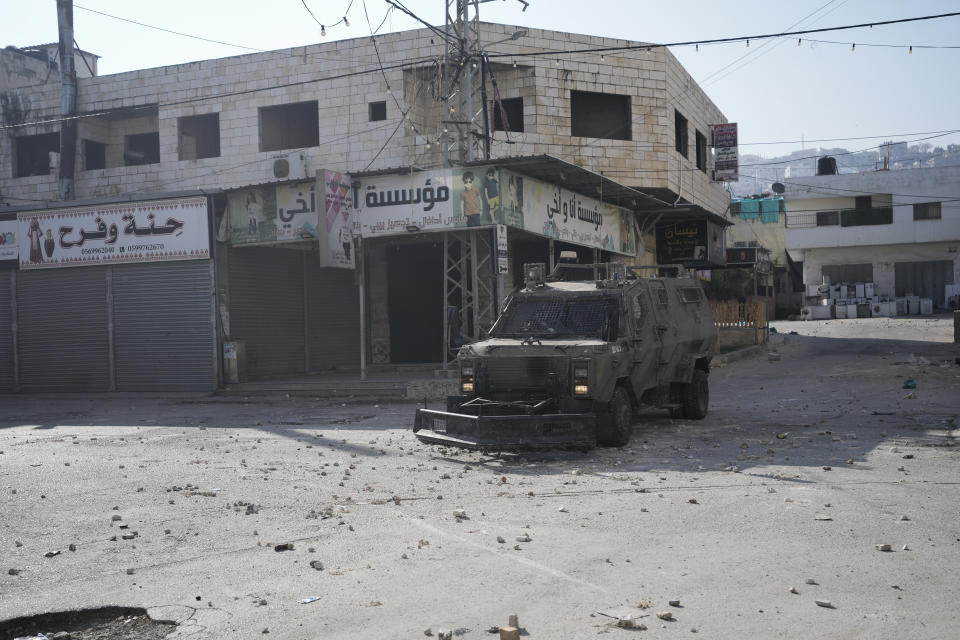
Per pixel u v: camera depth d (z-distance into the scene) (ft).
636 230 93.71
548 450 34.53
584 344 34.65
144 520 23.44
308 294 82.12
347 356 87.71
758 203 197.67
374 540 20.79
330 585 17.24
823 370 72.84
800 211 185.68
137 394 70.33
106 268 72.95
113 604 16.46
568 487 26.91
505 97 90.27
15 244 75.51
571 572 17.78
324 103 92.89
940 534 20.21
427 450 35.68
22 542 21.35
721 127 112.98
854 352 90.79
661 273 100.12
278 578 17.79
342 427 45.39
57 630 15.69
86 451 37.58
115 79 101.04
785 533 20.57
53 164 103.55
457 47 73.61
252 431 44.52
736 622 14.70
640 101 92.63
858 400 51.75
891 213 177.78
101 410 60.23
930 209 176.24
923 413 44.39
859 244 179.93
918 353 85.05
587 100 94.53
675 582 16.97
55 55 129.59
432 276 88.02
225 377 69.72
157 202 70.54
